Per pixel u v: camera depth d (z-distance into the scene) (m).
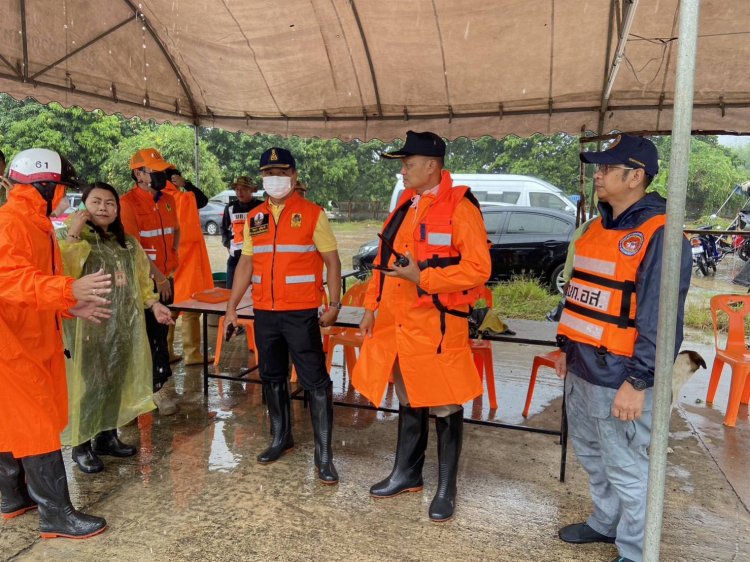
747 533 2.71
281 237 3.08
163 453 3.48
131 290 3.21
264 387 3.43
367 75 5.57
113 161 19.86
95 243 3.02
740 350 4.35
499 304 8.41
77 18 4.78
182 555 2.47
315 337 3.15
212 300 4.33
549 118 5.66
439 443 2.81
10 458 2.70
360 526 2.71
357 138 6.30
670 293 1.54
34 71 4.86
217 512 2.82
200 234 5.15
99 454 3.39
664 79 5.05
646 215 2.09
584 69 5.08
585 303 2.25
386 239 2.58
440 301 2.54
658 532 1.66
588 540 2.58
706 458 3.51
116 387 3.19
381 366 2.75
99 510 2.83
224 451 3.52
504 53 5.00
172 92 6.25
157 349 3.97
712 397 4.47
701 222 16.95
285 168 3.04
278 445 3.42
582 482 3.18
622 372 2.14
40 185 2.38
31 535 2.61
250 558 2.45
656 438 1.62
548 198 11.22
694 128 5.18
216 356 5.09
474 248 2.46
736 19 4.21
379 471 3.29
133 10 5.07
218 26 5.12
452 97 5.70
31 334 2.42
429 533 2.66
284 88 5.97
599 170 2.19
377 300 2.85
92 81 5.35
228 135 25.61
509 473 3.28
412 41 5.00
